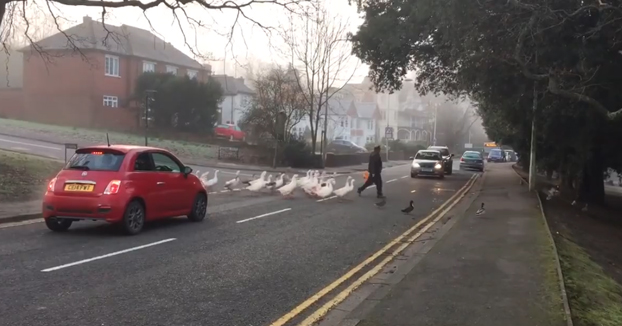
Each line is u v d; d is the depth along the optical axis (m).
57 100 47.25
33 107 48.16
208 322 5.98
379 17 24.88
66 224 11.41
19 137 35.22
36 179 17.70
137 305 6.47
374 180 20.64
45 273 7.72
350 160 47.38
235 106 67.06
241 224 12.99
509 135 35.25
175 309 6.39
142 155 11.55
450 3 16.55
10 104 49.66
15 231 10.95
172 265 8.53
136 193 10.96
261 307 6.61
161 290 7.14
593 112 18.44
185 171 12.78
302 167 38.56
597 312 7.29
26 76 48.47
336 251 10.27
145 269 8.20
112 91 48.41
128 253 9.24
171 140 42.22
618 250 15.11
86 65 46.00
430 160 33.66
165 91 45.09
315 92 52.84
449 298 6.98
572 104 18.78
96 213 10.45
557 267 8.81
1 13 16.89
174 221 13.15
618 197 38.38
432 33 22.56
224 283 7.64
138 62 50.84
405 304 6.71
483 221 14.34
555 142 23.39
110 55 48.06
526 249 10.35
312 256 9.73
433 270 8.57
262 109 38.66
